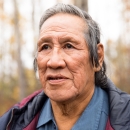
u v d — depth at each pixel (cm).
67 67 147
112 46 2245
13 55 2088
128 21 1792
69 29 150
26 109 185
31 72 1725
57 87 147
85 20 158
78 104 160
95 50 159
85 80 153
